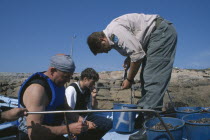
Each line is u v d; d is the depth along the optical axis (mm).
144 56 3447
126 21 3275
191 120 2771
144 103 3361
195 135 2412
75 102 3721
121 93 8820
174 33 3322
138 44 3154
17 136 2771
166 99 7504
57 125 2748
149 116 3260
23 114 2180
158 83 3264
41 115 2350
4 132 2838
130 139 2682
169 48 3283
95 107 4758
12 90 10641
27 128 2344
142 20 3309
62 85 2586
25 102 2369
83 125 2521
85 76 3766
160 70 3275
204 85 9562
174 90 8945
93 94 4738
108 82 10609
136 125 3494
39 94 2346
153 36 3314
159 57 3264
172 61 3311
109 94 9008
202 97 8016
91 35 3322
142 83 3613
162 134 2283
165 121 2738
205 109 3350
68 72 2471
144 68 3432
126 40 3156
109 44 3254
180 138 2324
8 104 4949
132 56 3197
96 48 3350
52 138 2467
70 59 2547
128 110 1840
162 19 3365
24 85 2441
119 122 3279
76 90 3738
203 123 2506
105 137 3193
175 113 3252
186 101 7605
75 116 3115
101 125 3670
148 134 2430
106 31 3271
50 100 2488
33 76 2457
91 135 3600
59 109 2789
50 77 2518
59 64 2443
